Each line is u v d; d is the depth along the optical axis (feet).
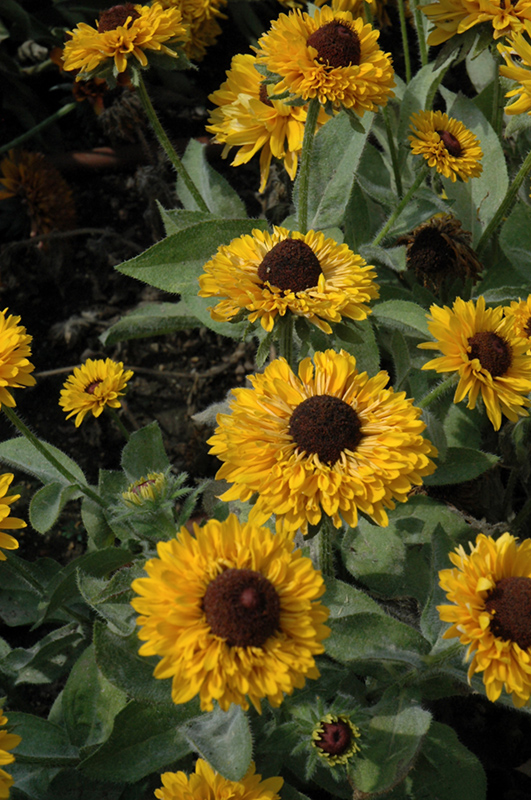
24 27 4.26
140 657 3.03
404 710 3.06
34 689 3.58
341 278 3.14
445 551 3.13
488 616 2.80
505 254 3.67
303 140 3.42
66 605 3.43
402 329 3.39
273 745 3.08
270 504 2.90
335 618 3.06
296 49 3.29
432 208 3.63
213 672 2.75
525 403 3.07
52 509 3.37
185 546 2.80
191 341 4.08
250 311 3.12
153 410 3.98
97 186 4.29
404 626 3.06
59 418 3.96
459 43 3.45
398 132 3.80
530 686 2.80
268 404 2.99
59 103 4.49
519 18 3.38
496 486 3.61
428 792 3.18
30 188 4.07
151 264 3.53
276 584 2.79
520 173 3.52
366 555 3.32
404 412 2.97
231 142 3.53
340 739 2.95
